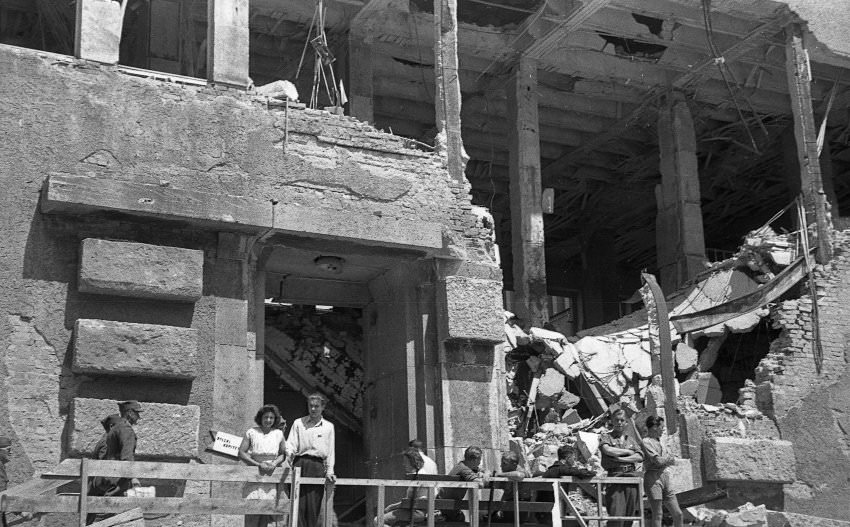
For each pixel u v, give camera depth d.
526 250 23.62
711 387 21.61
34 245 13.25
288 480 11.05
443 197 16.14
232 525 13.38
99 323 13.13
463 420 15.68
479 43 24.00
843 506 19.42
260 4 22.11
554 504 12.80
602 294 34.28
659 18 23.61
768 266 21.75
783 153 29.09
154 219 13.89
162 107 14.33
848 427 19.92
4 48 13.59
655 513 13.51
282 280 16.98
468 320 15.82
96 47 14.13
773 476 18.92
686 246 25.72
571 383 21.05
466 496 12.87
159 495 13.15
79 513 10.05
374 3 22.25
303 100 23.62
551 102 26.72
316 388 19.09
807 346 20.19
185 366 13.47
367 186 15.48
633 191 31.83
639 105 27.02
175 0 21.02
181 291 13.64
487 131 28.34
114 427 11.22
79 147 13.70
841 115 27.73
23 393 12.79
